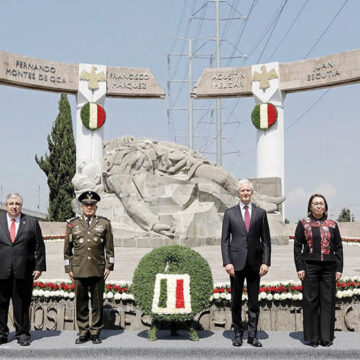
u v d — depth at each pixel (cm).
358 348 545
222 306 657
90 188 1562
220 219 1526
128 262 1059
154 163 1591
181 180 1512
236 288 556
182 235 1397
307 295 559
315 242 557
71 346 552
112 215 1502
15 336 572
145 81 2594
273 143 2459
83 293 567
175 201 1458
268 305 661
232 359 540
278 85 2469
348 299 671
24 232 558
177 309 558
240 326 561
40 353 541
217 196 1563
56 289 675
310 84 2398
